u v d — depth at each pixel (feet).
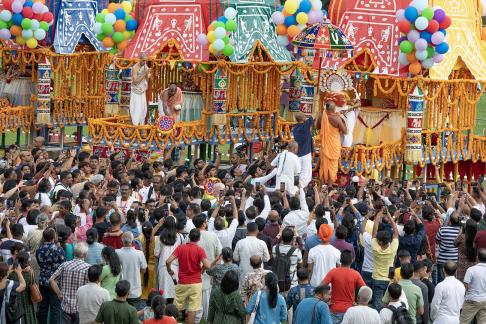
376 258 76.54
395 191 103.09
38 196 84.12
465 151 134.00
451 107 130.31
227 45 127.44
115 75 141.90
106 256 68.80
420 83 123.34
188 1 131.23
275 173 99.91
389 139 127.65
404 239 79.71
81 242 71.10
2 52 141.38
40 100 140.36
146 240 77.56
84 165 97.09
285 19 120.78
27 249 71.51
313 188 97.45
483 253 78.07
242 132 132.67
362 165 120.88
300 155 109.19
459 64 130.72
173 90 127.44
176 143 127.65
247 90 132.87
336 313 68.44
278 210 83.35
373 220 83.71
